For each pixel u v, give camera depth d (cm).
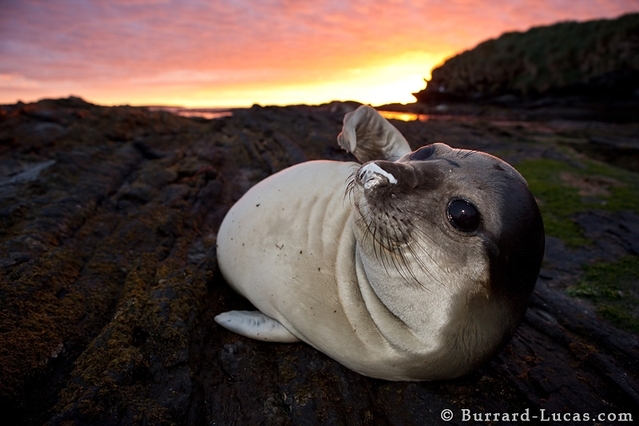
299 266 51
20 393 46
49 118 151
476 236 43
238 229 59
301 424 46
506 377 54
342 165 58
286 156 133
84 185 95
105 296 63
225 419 47
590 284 77
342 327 48
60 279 63
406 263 44
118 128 154
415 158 52
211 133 184
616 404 50
